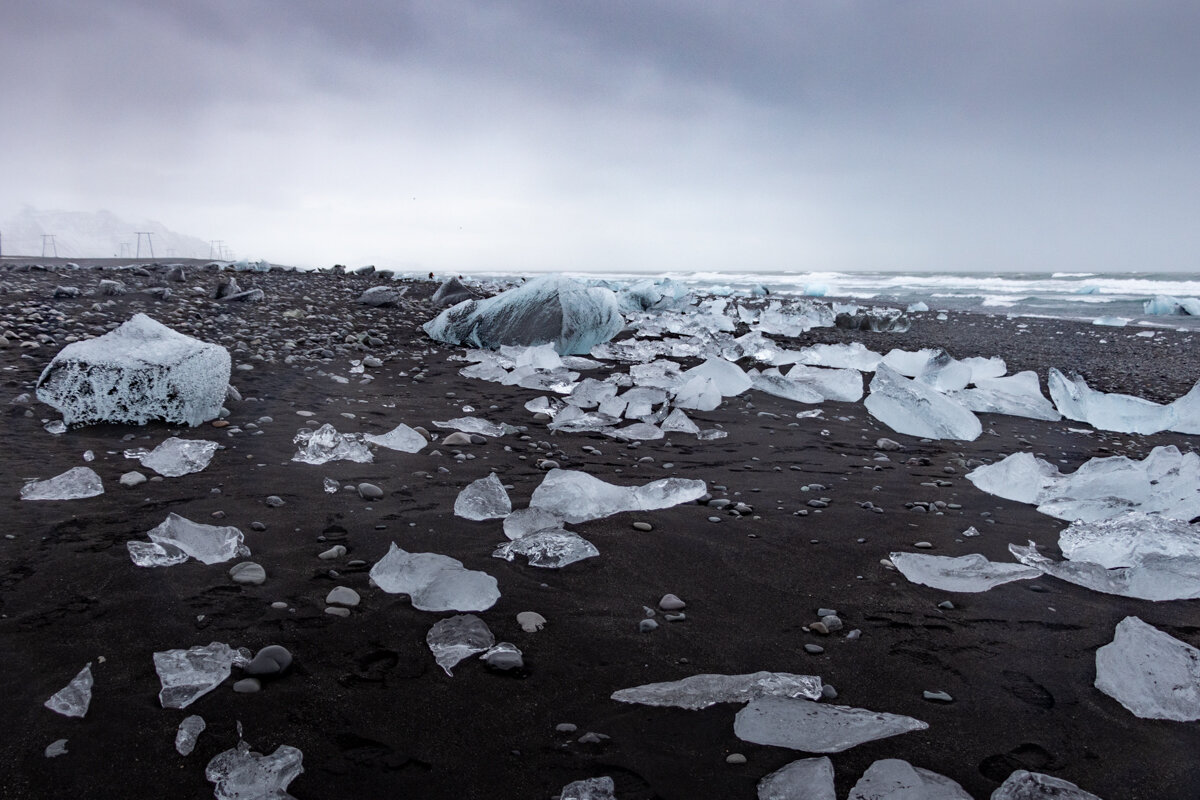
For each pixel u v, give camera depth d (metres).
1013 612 2.01
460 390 4.46
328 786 1.27
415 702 1.51
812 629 1.88
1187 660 1.70
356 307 7.30
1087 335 9.42
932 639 1.86
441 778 1.30
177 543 2.08
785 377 5.04
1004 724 1.52
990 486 3.09
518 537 2.34
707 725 1.48
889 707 1.57
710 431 3.88
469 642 1.72
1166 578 2.15
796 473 3.23
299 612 1.81
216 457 2.88
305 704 1.48
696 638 1.82
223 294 6.80
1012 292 21.12
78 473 2.49
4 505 2.27
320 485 2.68
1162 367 6.83
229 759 1.30
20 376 3.62
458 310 5.98
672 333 7.37
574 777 1.32
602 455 3.35
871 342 7.98
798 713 1.51
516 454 3.27
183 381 3.18
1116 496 2.95
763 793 1.30
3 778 1.23
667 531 2.49
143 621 1.72
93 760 1.28
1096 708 1.58
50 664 1.53
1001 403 4.77
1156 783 1.36
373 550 2.19
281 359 4.74
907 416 4.07
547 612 1.92
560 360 5.35
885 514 2.74
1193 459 3.14
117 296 6.19
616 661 1.71
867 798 1.29
